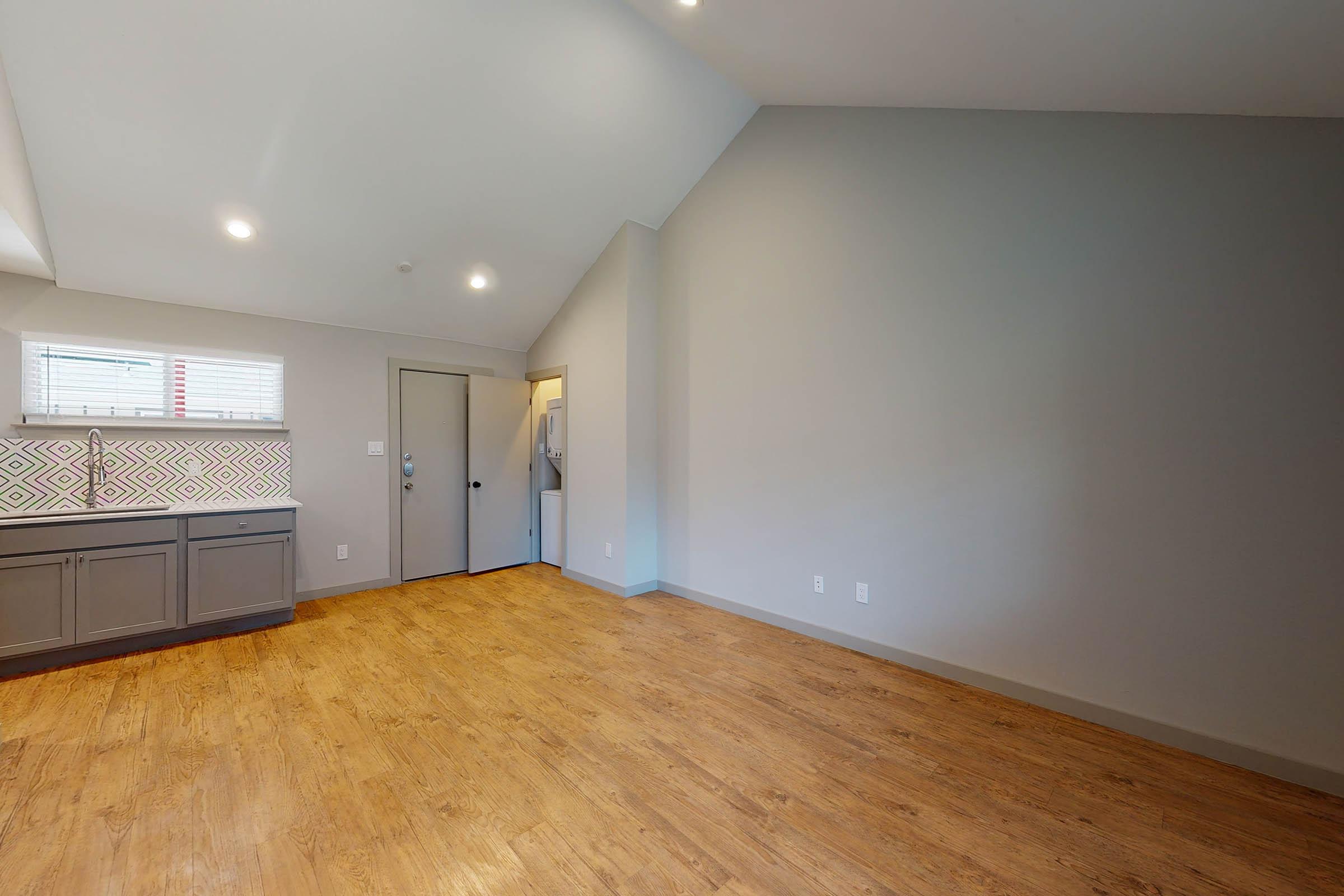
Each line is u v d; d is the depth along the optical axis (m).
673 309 4.31
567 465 4.86
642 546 4.38
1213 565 2.16
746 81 3.38
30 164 2.67
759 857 1.65
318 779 2.00
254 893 1.50
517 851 1.66
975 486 2.78
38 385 3.27
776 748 2.23
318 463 4.18
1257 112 2.03
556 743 2.25
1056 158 2.52
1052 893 1.52
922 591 2.97
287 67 2.66
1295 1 1.38
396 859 1.62
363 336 4.40
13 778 1.98
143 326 3.52
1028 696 2.61
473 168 3.45
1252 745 2.09
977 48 2.16
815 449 3.42
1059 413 2.52
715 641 3.38
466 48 2.85
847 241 3.27
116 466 3.44
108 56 2.41
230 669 2.94
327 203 3.35
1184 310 2.21
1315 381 1.97
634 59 3.19
